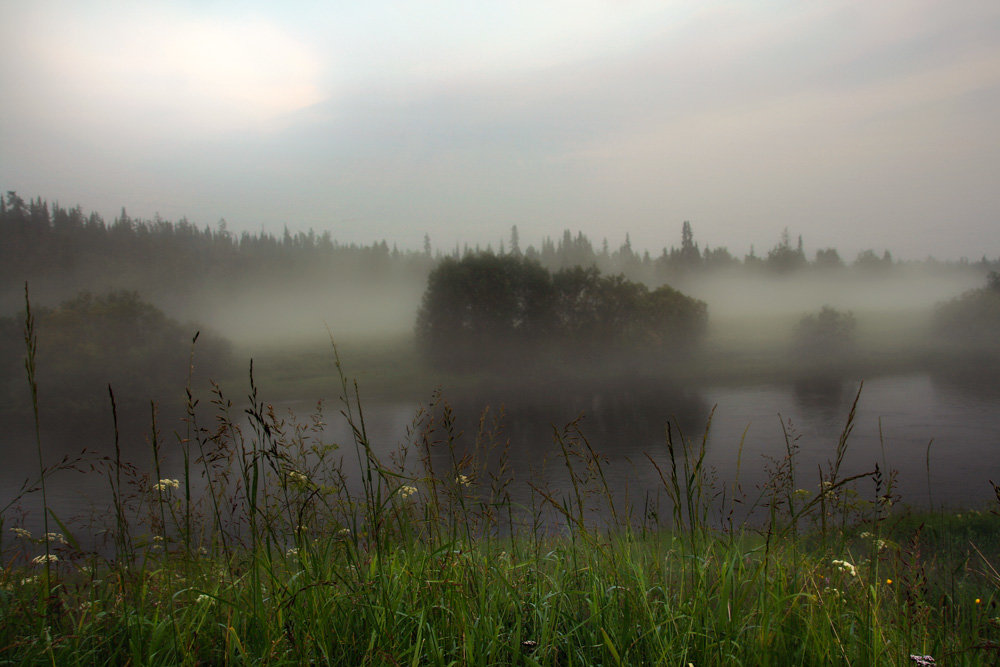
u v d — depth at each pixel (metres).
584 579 2.95
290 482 2.95
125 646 2.39
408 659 2.26
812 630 2.33
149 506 3.08
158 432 3.10
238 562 2.86
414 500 3.23
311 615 2.35
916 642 2.42
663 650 2.25
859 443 45.69
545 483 3.69
